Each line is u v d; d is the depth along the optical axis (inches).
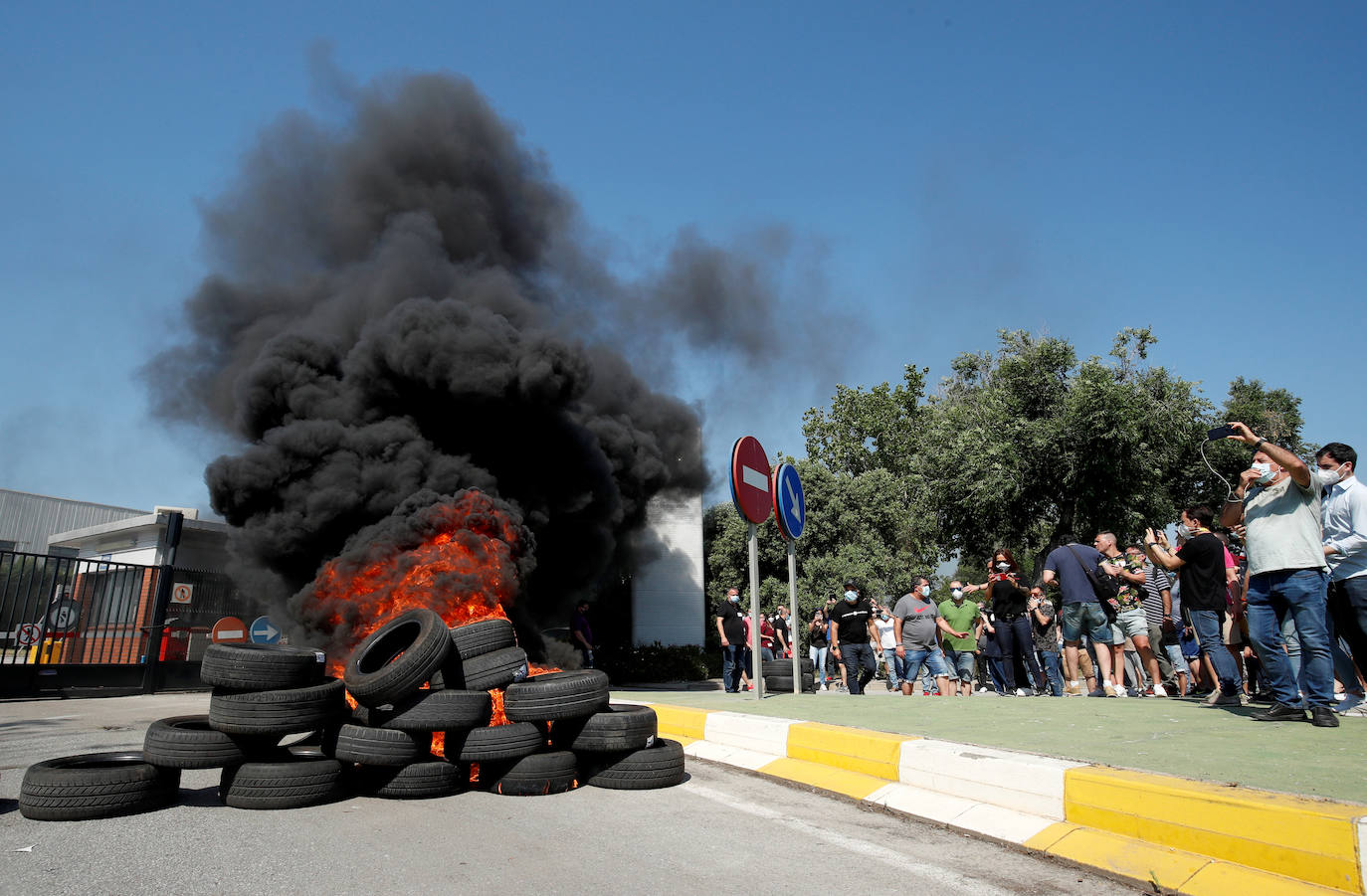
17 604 576.1
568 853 154.3
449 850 156.3
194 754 188.7
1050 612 406.3
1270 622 219.8
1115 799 150.9
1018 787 170.2
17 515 1218.6
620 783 212.4
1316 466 216.5
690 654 960.9
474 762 205.2
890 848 157.5
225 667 196.9
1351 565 207.3
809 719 265.0
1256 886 122.8
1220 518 242.2
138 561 834.8
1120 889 132.9
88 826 173.9
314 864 147.3
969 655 421.1
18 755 281.6
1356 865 115.7
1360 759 167.2
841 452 1457.9
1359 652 209.8
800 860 149.8
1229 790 141.1
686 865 146.8
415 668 204.5
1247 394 1362.0
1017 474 920.3
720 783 225.6
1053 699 311.7
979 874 141.0
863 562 1048.8
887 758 205.5
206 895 130.7
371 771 203.2
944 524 1042.7
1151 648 352.2
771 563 1122.7
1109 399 860.0
